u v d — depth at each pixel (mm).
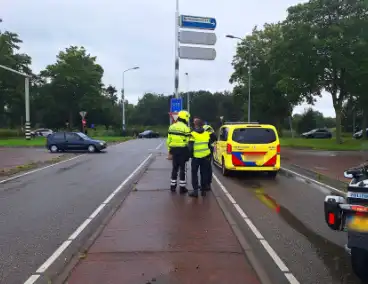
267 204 9039
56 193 10516
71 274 4699
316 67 30656
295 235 6504
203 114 93875
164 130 76750
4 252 5652
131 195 9961
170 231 6590
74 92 70188
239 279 4551
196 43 18328
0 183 12414
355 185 4309
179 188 10773
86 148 26500
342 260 5309
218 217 7594
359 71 29188
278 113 55969
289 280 4613
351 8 29781
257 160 13102
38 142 37844
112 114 80188
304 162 19250
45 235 6508
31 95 68500
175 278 4562
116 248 5680
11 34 62750
